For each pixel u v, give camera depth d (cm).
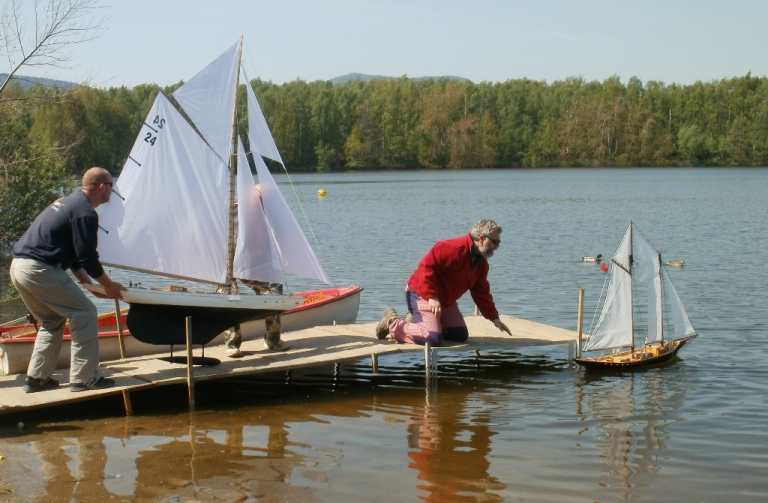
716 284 1827
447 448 761
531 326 1208
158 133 1002
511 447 764
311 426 826
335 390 973
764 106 11588
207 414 866
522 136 12338
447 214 4222
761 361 1102
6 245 2308
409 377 1038
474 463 722
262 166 1027
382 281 1962
